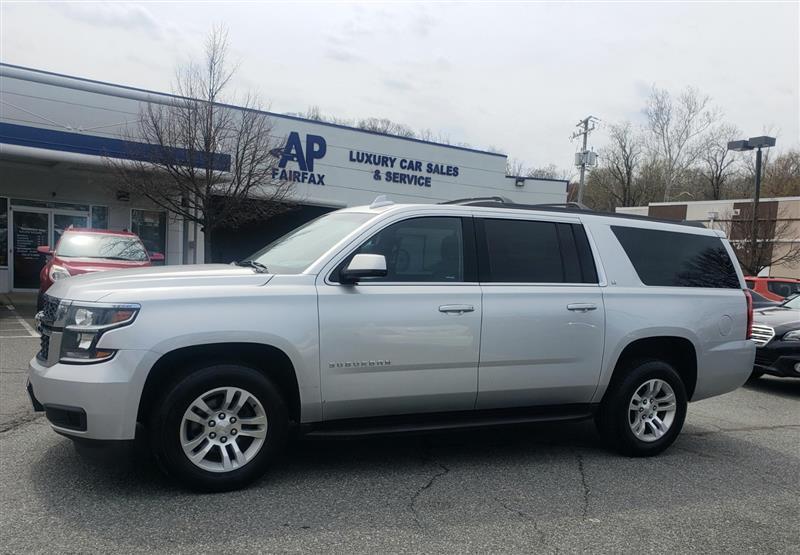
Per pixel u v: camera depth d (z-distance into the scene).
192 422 3.92
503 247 4.78
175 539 3.33
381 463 4.73
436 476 4.49
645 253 5.32
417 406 4.43
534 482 4.45
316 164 19.95
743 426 6.47
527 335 4.64
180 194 14.89
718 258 5.68
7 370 7.48
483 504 4.00
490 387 4.59
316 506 3.85
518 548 3.39
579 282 4.96
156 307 3.79
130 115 14.85
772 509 4.12
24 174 16.03
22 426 5.26
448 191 23.03
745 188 54.41
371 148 21.05
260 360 4.19
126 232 12.13
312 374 4.08
